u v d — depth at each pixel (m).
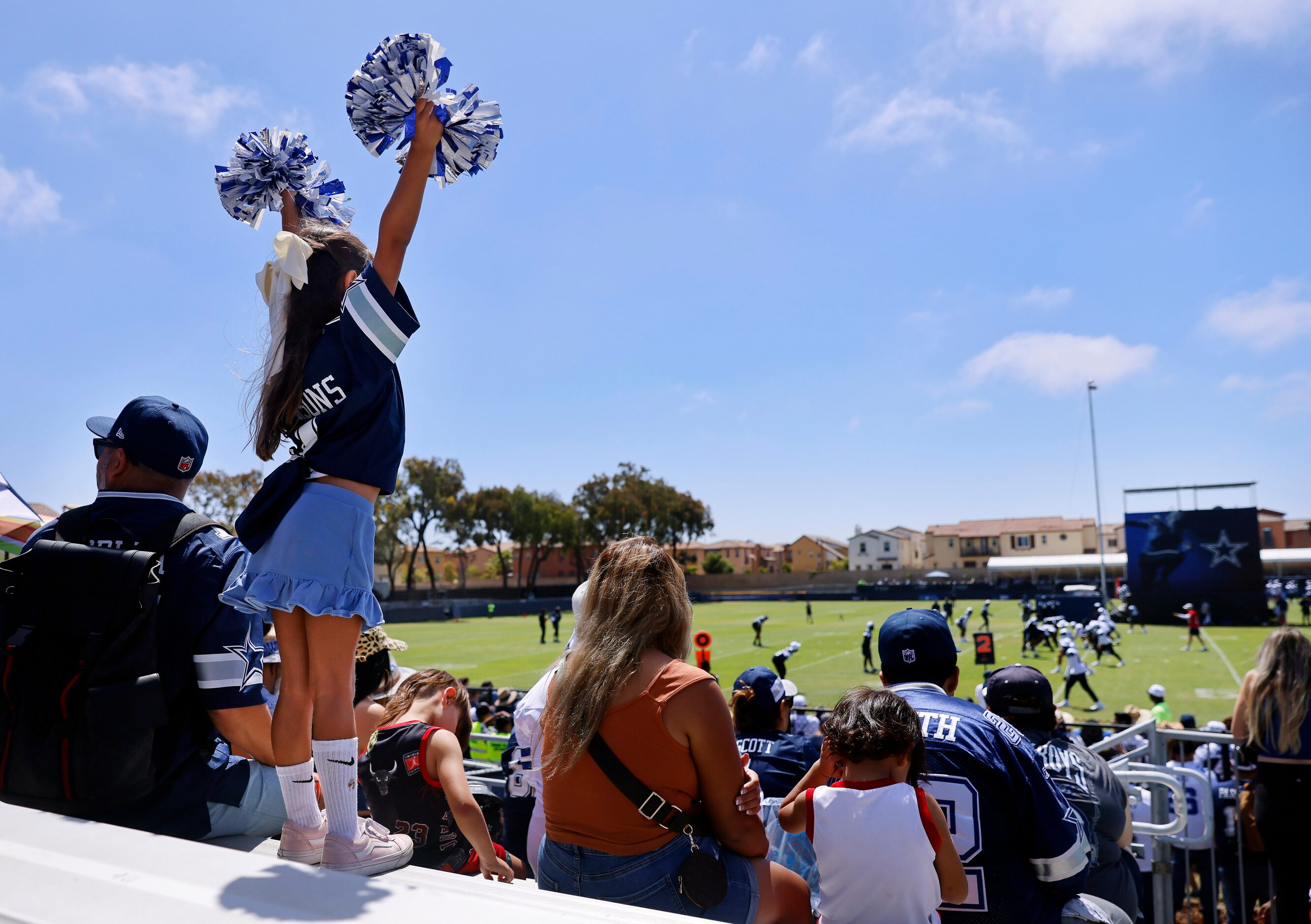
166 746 2.08
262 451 1.88
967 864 2.38
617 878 1.75
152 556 1.97
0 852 1.33
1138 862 4.67
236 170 2.22
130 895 1.16
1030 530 115.38
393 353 1.81
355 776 1.81
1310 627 39.88
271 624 2.88
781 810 2.34
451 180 1.96
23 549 2.29
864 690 2.28
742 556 135.50
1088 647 32.25
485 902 1.17
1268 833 4.38
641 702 1.75
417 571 123.81
